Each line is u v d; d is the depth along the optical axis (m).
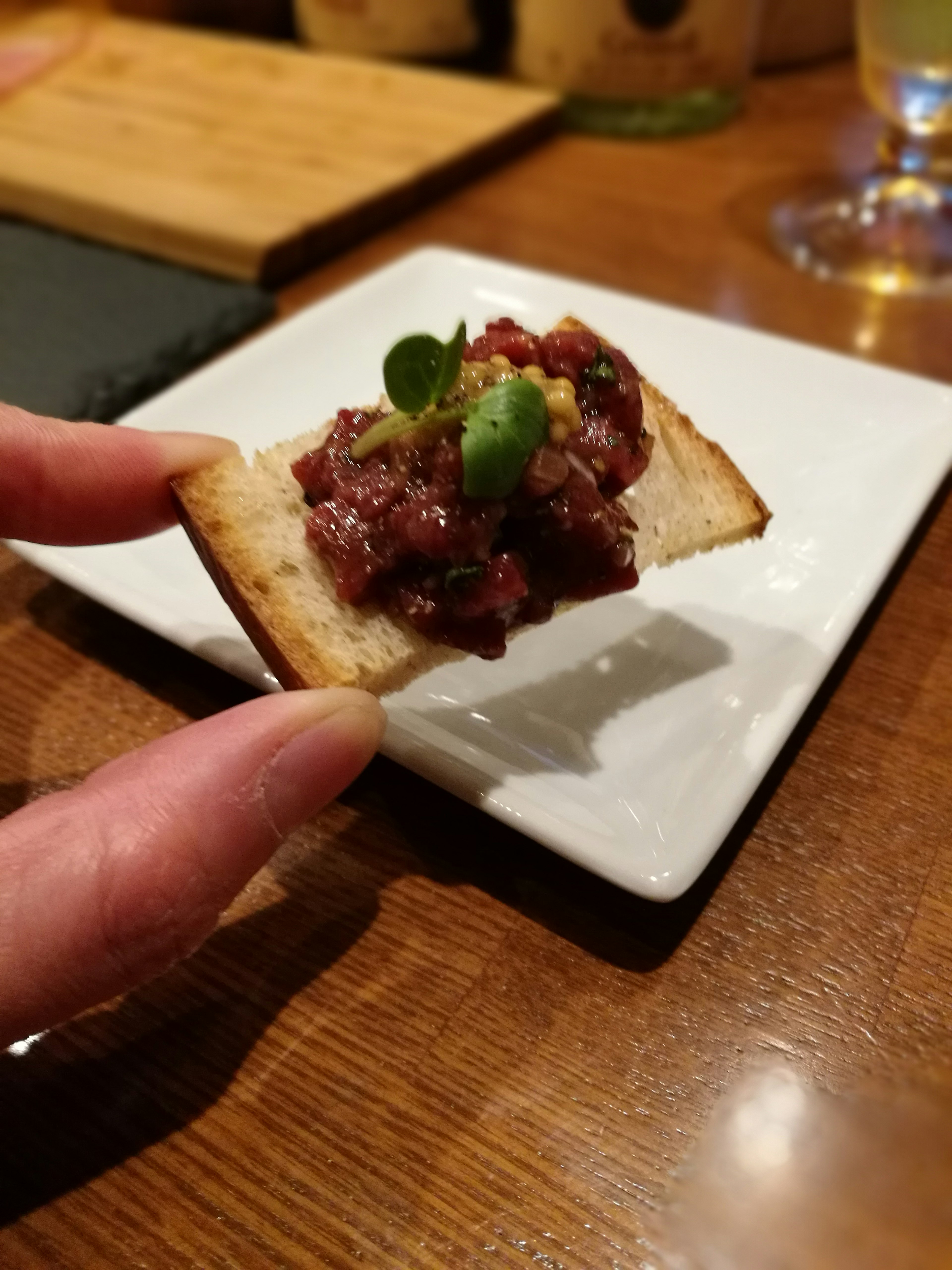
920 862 0.13
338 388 0.19
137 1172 0.11
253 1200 0.10
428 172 0.27
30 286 0.23
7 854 0.10
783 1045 0.11
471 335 0.20
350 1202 0.10
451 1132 0.11
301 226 0.24
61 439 0.13
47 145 0.28
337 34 0.33
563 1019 0.12
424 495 0.11
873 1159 0.10
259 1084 0.11
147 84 0.32
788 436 0.17
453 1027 0.12
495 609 0.12
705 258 0.25
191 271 0.24
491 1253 0.10
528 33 0.31
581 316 0.20
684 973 0.12
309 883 0.13
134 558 0.16
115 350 0.21
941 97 0.22
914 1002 0.11
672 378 0.19
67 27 0.36
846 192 0.26
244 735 0.10
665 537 0.14
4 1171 0.11
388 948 0.12
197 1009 0.12
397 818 0.13
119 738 0.15
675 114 0.30
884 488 0.16
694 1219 0.10
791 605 0.15
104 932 0.09
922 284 0.23
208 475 0.14
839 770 0.14
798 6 0.33
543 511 0.12
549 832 0.12
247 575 0.13
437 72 0.32
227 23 0.36
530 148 0.30
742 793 0.12
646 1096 0.11
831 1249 0.10
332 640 0.12
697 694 0.14
